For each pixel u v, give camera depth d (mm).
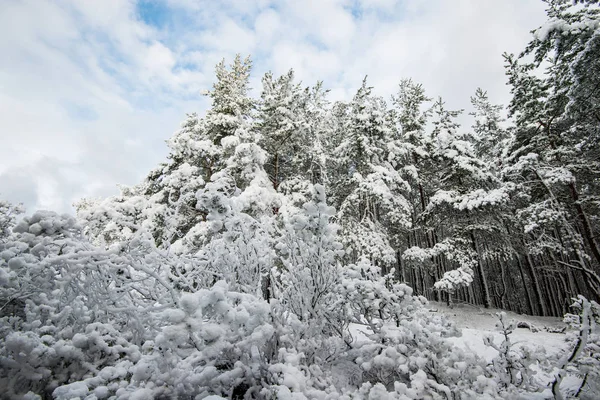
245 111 14766
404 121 20250
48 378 1955
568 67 9750
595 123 11453
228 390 2111
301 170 14922
